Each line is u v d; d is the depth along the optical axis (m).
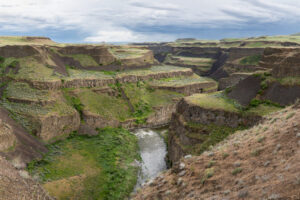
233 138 33.91
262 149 21.95
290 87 57.59
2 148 50.78
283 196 14.05
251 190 16.59
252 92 62.91
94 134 82.75
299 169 15.97
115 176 59.00
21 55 100.19
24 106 75.69
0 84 86.38
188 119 66.69
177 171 26.61
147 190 26.22
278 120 28.42
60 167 58.00
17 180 35.16
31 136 65.75
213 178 21.34
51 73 98.56
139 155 74.75
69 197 47.81
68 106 84.94
